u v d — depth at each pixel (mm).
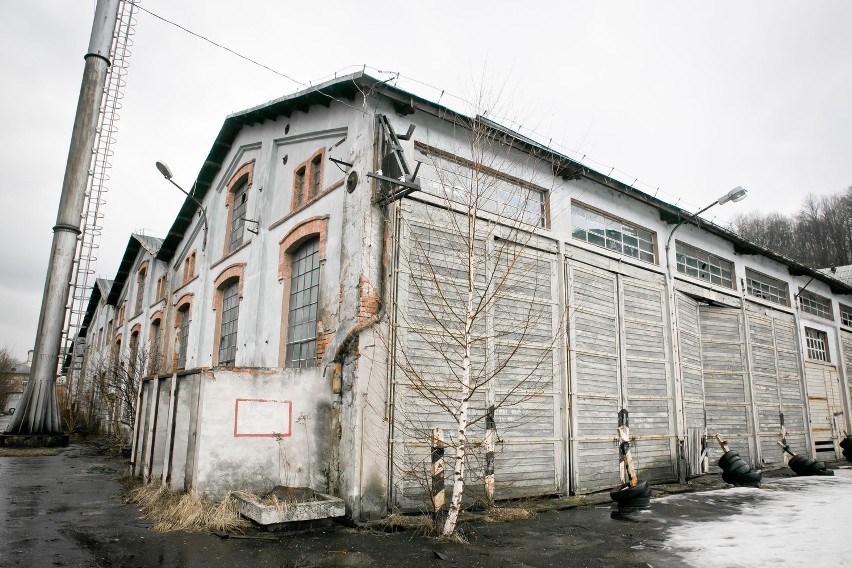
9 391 62938
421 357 8773
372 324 8312
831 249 47500
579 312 11516
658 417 12938
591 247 12180
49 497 9039
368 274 8492
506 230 10438
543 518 8570
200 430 7820
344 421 8141
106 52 20094
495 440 9406
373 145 9016
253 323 12000
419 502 8312
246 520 7266
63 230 18812
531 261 10797
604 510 9359
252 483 8062
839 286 21891
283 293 11258
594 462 11062
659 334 13578
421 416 8617
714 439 14805
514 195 10875
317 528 7301
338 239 9367
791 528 7824
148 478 9453
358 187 8922
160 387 9828
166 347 18797
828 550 6539
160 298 21438
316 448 8609
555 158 11266
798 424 17984
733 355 16125
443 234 9469
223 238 14984
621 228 13430
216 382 8039
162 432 9312
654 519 8555
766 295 18531
